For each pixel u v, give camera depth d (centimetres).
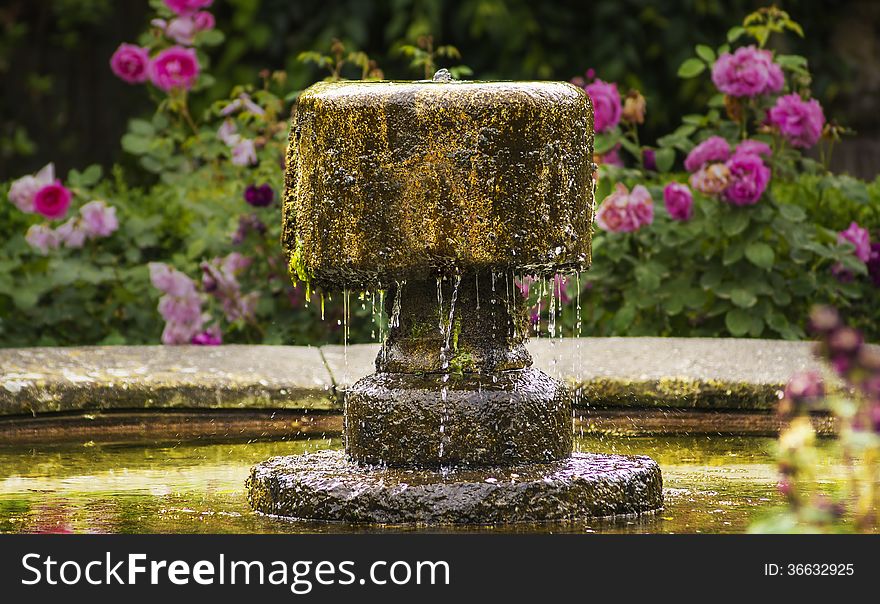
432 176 521
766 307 919
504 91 523
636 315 949
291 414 757
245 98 1005
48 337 983
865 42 1764
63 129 1886
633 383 743
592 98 966
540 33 1705
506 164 522
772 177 991
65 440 717
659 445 709
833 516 380
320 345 965
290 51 1741
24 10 1906
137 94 1875
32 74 1891
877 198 1018
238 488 607
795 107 952
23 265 973
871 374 332
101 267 986
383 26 1736
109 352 779
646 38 1722
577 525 529
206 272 953
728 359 766
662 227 920
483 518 528
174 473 640
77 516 552
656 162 976
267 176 968
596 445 709
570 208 539
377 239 528
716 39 1734
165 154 1052
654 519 541
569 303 950
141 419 738
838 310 956
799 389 358
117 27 1895
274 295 966
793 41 1747
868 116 1744
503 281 560
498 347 559
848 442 348
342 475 546
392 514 531
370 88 531
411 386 551
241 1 1738
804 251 922
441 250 523
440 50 986
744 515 546
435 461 546
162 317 986
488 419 546
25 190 959
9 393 702
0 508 567
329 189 534
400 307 561
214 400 745
